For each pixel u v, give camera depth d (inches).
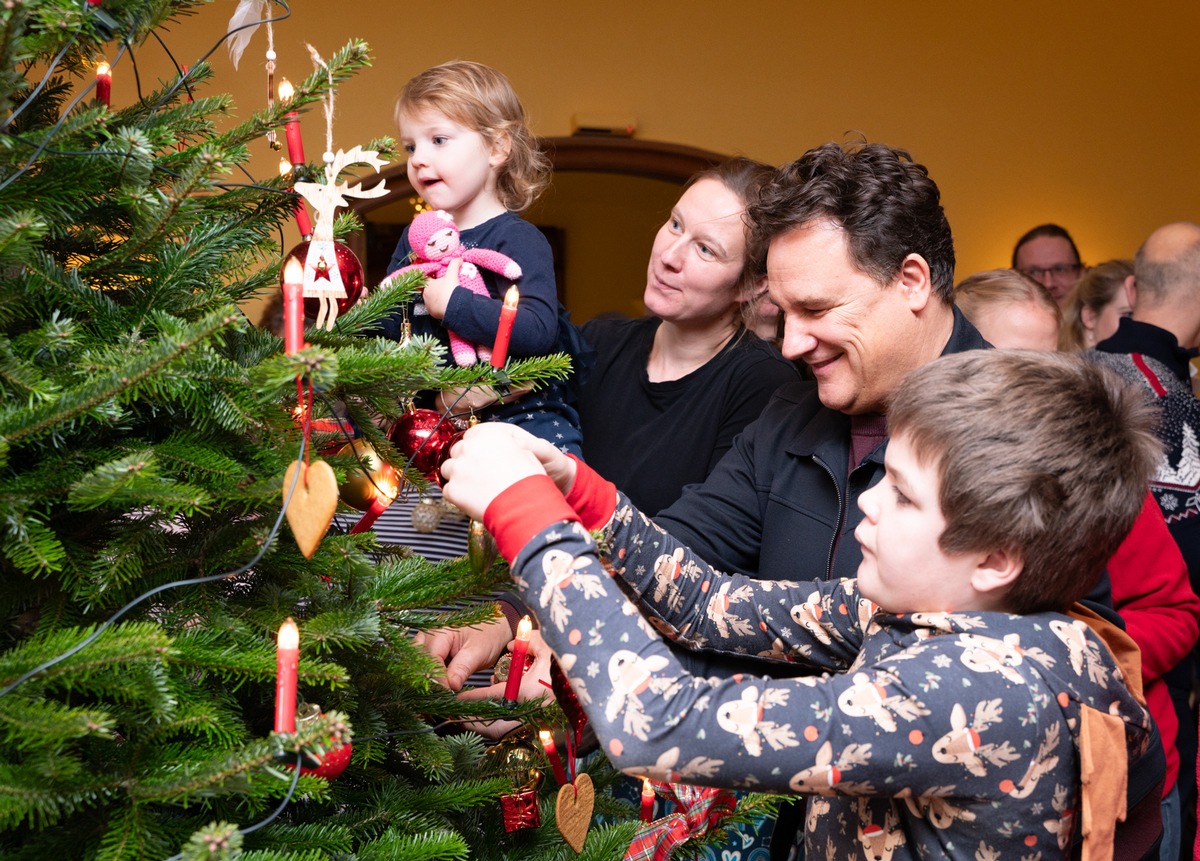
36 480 32.6
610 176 288.7
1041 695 33.6
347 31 181.0
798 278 50.3
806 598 45.6
